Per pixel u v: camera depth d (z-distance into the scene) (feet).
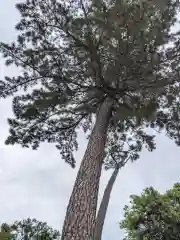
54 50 29.76
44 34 30.19
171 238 44.32
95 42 27.55
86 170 22.89
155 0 25.58
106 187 36.29
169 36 28.07
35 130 33.68
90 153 24.25
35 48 30.27
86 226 19.27
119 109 28.66
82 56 28.17
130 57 25.96
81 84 29.60
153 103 27.71
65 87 30.04
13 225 48.67
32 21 30.66
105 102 28.81
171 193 48.44
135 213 47.96
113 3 26.96
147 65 26.18
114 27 25.70
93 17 26.13
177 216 45.50
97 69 27.25
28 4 30.37
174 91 28.91
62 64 29.73
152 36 26.14
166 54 27.81
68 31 28.09
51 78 30.48
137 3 25.32
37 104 30.53
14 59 30.50
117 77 26.81
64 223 19.77
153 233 45.27
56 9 29.50
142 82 26.94
